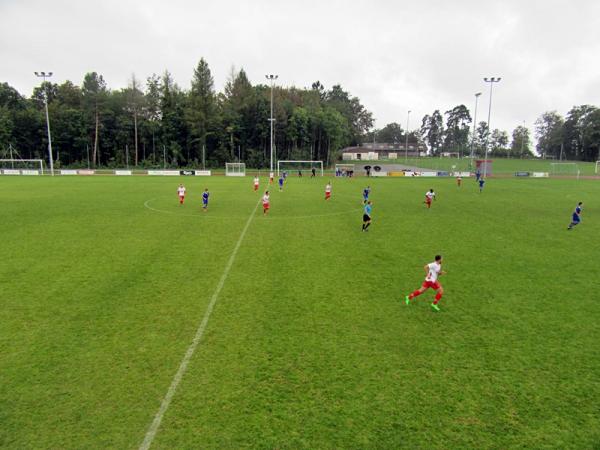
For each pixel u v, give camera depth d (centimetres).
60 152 9219
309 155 10369
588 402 755
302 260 1662
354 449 632
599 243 2017
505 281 1430
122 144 9612
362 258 1705
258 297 1252
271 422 690
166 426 677
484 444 647
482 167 7338
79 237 2045
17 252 1748
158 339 976
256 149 9994
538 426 691
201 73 9044
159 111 9806
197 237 2067
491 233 2241
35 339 970
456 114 18912
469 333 1030
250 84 10406
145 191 4250
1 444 630
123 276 1437
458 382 816
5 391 766
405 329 1049
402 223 2523
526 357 914
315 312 1145
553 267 1603
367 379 821
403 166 10231
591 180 6412
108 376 819
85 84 10556
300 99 11750
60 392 764
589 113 12812
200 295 1262
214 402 741
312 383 805
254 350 930
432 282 1162
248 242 1969
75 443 636
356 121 16062
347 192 4369
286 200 3606
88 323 1058
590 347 961
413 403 747
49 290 1294
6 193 3950
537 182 5962
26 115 8819
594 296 1288
